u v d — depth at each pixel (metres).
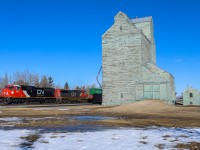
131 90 49.59
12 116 28.44
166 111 37.47
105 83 51.91
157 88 47.78
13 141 12.88
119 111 37.47
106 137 13.96
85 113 33.81
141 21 60.59
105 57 52.41
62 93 71.31
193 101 58.94
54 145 11.81
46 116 28.69
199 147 11.48
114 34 51.94
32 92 61.34
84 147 11.30
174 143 12.38
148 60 55.38
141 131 16.44
